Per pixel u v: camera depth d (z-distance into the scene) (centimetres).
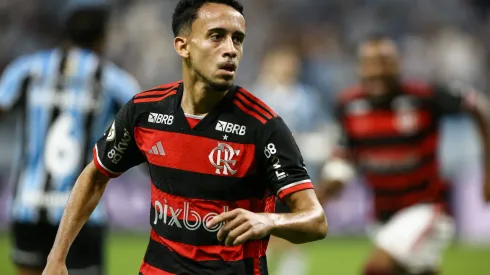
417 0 5578
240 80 5250
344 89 5072
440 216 2080
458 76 5166
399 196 2105
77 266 1694
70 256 1684
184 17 1131
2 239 4081
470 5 5631
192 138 1124
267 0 5631
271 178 1107
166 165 1140
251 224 1002
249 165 1110
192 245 1124
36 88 1773
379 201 2145
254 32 5434
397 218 2112
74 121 1761
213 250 1118
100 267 1742
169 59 5256
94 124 1773
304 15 5622
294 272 3175
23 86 1781
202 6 1113
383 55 2056
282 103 3666
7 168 4372
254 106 1125
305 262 3481
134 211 4366
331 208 4388
